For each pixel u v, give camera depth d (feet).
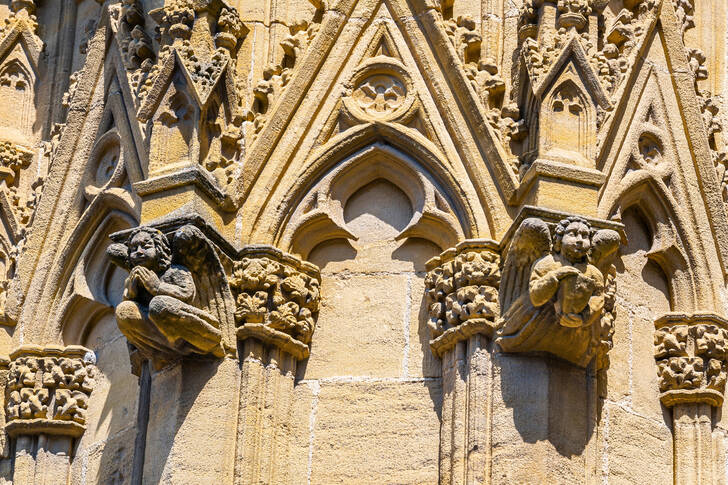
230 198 61.98
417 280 62.23
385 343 61.62
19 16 74.59
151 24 68.74
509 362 59.21
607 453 60.34
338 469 60.18
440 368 60.85
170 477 59.21
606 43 65.16
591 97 61.93
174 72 63.36
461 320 60.13
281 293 61.41
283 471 60.13
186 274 59.98
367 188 63.72
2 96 73.46
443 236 62.23
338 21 64.54
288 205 62.54
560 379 59.36
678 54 66.90
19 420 65.87
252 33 65.46
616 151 63.82
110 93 68.28
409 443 60.08
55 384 66.28
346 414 60.85
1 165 71.56
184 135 62.64
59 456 65.67
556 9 63.62
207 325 59.77
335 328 62.08
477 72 63.52
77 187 68.13
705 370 63.21
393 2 64.85
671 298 64.39
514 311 59.00
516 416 58.44
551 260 58.13
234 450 59.52
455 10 65.41
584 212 60.18
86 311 67.21
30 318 67.46
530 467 57.67
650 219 64.75
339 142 63.16
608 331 60.08
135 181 65.82
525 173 61.16
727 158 67.46
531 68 62.23
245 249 61.67
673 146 65.72
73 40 74.18
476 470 58.03
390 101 63.87
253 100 63.93
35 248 68.18
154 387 61.16
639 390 62.34
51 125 72.79
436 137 62.85
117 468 63.62
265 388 60.54
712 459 62.23
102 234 67.10
